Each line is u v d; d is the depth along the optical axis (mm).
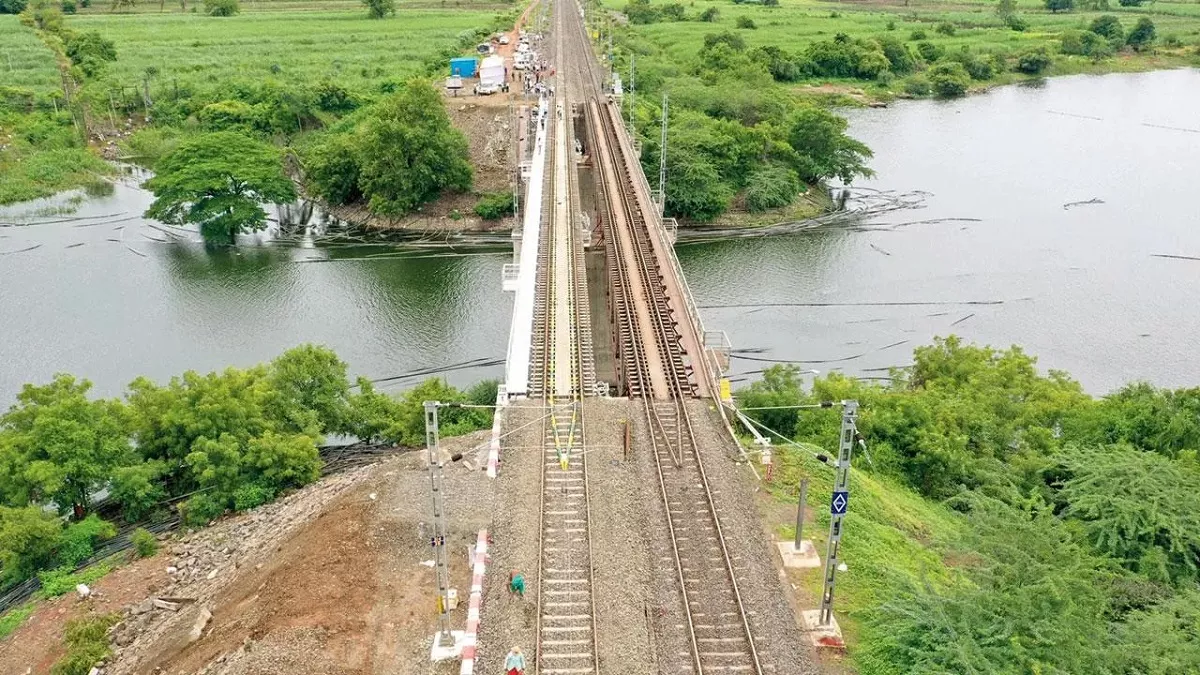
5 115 116500
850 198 105062
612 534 33438
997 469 42906
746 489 36688
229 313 73188
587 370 45750
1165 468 39219
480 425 49312
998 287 79312
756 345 68062
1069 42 190125
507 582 31156
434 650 28688
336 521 36312
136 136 116312
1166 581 35281
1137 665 27734
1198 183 109375
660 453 38750
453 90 115375
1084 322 72688
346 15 199875
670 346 48531
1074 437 46656
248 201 91125
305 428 47625
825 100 151875
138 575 39406
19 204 99312
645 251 63500
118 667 32969
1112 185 108688
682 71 136375
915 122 141750
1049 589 28125
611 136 94375
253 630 30766
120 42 160500
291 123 117875
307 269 83562
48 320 70938
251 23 185625
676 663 27656
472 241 91812
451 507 36500
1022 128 138000
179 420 44625
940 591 30016
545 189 75500
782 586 31344
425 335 69562
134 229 93312
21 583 40438
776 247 89688
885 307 75188
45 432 42062
